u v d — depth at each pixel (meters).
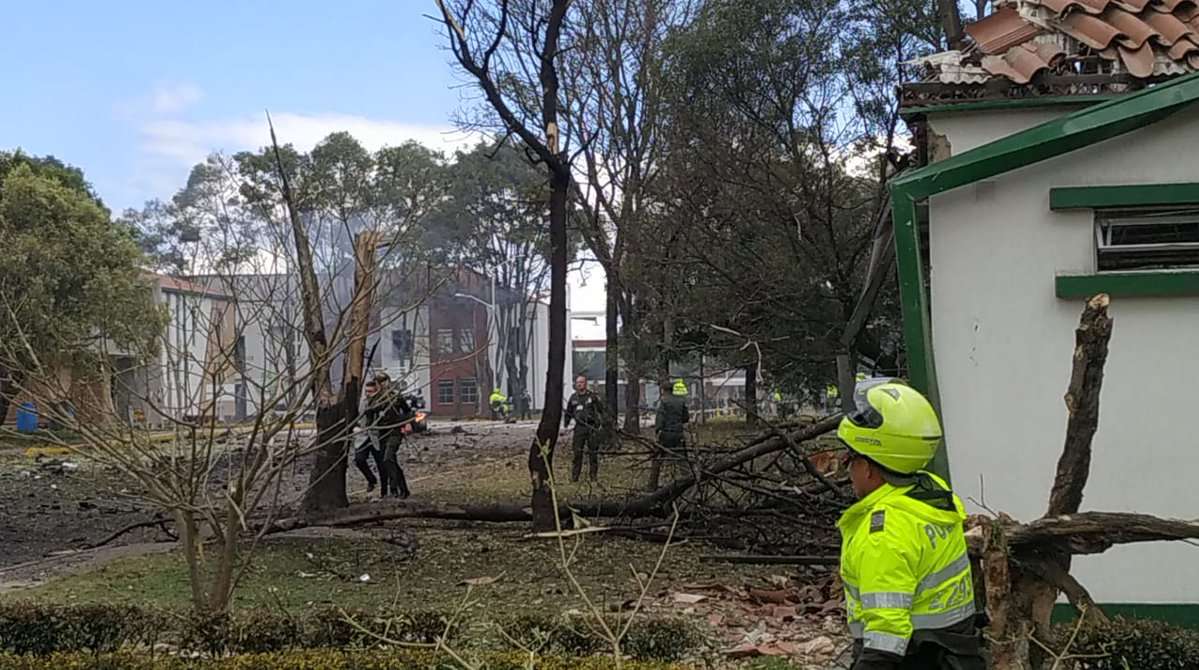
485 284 48.38
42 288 24.53
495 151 12.41
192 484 6.26
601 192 26.31
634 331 21.59
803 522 10.52
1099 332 4.21
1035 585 4.55
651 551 10.75
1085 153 6.71
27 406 7.92
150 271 28.86
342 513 11.12
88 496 16.98
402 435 15.52
